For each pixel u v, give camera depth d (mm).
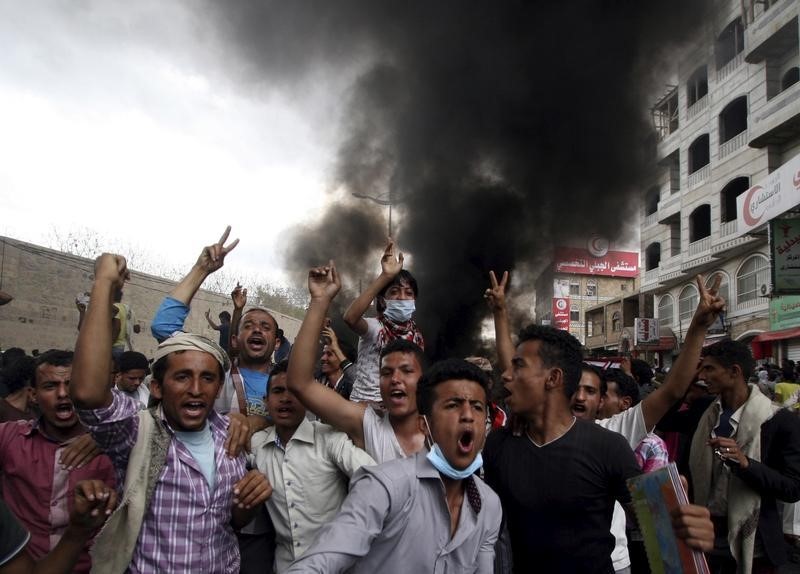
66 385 2725
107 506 1779
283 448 2721
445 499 1895
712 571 3461
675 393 2740
